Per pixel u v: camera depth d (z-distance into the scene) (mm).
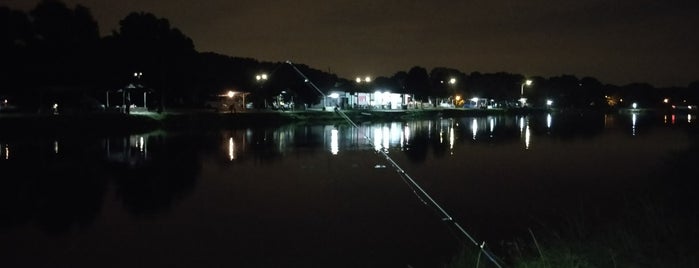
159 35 64688
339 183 23719
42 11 55312
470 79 145000
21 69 52375
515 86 152125
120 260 13430
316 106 88438
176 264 13117
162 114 56312
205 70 79688
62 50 56781
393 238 14867
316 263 12938
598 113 126625
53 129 44438
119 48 62219
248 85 84875
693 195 13047
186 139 45250
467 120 85000
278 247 14289
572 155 34344
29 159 31906
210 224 16734
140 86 59938
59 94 56969
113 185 23734
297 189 22391
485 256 10367
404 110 91625
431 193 20953
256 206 19172
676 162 19844
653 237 9258
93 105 60219
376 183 23609
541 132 55844
